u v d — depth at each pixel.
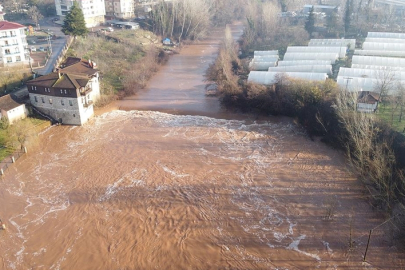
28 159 70.69
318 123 78.38
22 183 63.53
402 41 123.12
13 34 104.81
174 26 167.50
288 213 56.12
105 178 64.94
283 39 147.38
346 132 70.88
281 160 70.44
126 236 52.06
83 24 126.00
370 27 149.25
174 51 148.50
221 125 85.50
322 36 148.38
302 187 62.19
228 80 96.94
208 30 180.12
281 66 109.50
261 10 176.00
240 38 163.75
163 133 81.50
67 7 164.62
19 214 56.31
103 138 78.94
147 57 128.38
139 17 183.50
